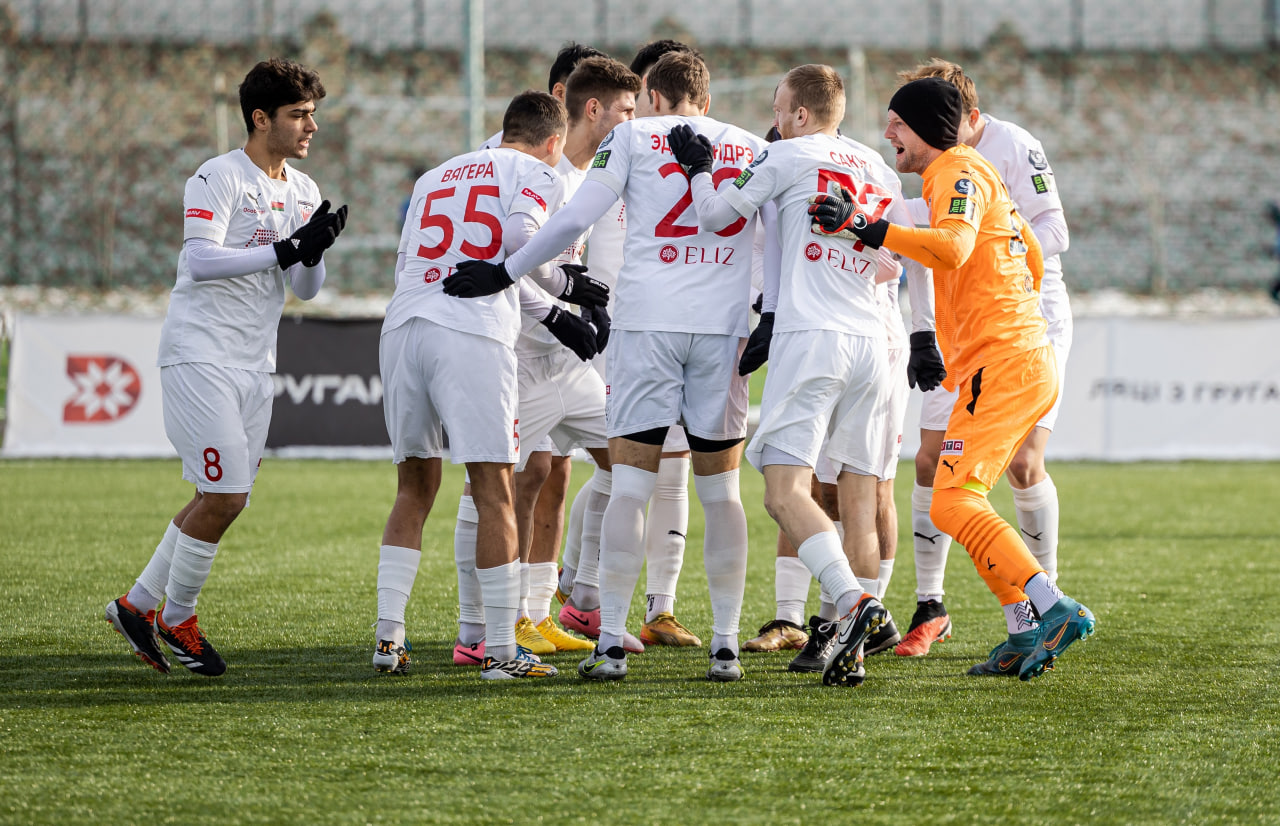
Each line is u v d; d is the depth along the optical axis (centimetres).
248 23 6894
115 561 1983
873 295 1295
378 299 5394
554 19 7756
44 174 5712
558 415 1478
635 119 1312
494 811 897
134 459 3331
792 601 1512
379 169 6800
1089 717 1154
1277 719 1148
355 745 1049
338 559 2053
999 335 1288
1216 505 2764
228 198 1310
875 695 1237
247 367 1327
